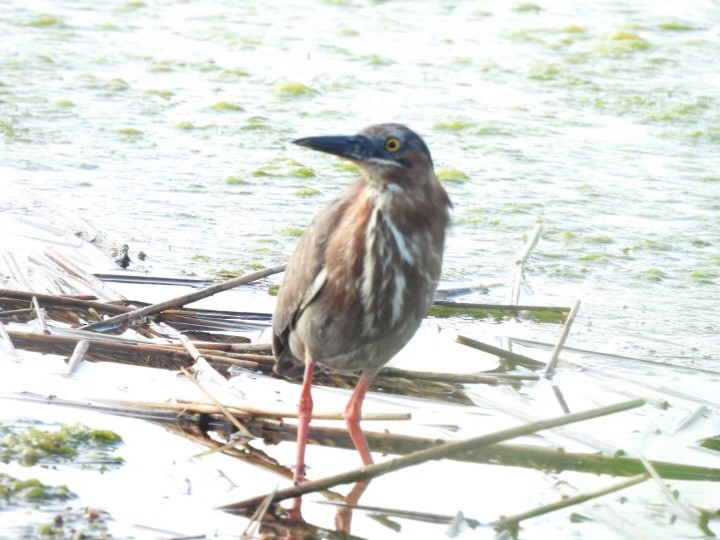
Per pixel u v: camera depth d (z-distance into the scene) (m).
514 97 21.50
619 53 24.30
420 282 10.12
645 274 14.98
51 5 25.45
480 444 9.59
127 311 12.78
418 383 12.02
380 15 26.39
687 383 12.21
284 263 14.59
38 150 17.59
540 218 16.45
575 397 11.83
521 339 13.10
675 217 16.73
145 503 9.38
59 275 13.62
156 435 10.62
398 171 9.85
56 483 9.56
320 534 9.27
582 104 21.36
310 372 10.41
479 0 27.95
